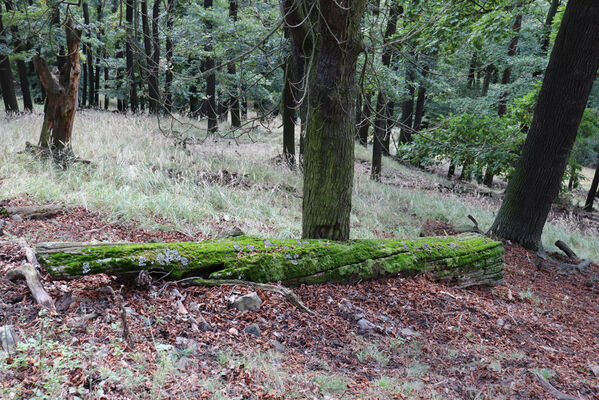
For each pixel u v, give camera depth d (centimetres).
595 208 1939
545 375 317
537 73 1398
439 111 2394
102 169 678
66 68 675
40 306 285
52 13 487
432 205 1034
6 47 1116
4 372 212
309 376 262
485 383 296
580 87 702
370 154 1931
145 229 516
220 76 1091
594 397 302
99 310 291
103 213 533
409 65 1121
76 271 290
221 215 624
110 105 3219
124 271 310
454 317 391
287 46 686
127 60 1783
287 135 1116
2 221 442
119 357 242
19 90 2884
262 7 888
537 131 738
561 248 802
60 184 600
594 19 670
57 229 463
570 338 412
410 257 439
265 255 364
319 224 427
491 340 368
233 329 299
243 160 990
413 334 349
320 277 386
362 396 249
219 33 990
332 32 372
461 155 952
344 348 311
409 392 262
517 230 765
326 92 396
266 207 694
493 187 2047
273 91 1488
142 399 213
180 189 668
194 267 339
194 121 1755
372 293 397
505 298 491
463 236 518
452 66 1516
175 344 271
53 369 217
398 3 530
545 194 747
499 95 1484
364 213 817
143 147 943
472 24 892
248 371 251
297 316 334
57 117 684
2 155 649
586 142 1242
